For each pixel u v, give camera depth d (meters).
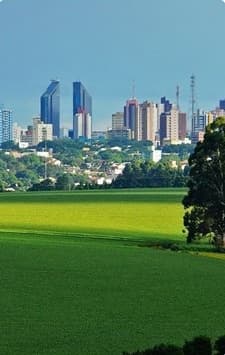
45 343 64.75
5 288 90.25
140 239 140.75
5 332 68.56
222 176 134.75
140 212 197.12
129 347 64.25
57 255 116.25
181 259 115.00
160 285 94.00
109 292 89.00
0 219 180.50
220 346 47.88
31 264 107.50
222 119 138.25
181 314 77.75
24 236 141.12
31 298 84.62
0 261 109.69
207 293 89.12
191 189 136.75
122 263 109.94
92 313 77.62
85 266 106.75
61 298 84.94
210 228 133.00
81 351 62.53
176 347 45.97
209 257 117.69
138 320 74.69
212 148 135.62
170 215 189.62
